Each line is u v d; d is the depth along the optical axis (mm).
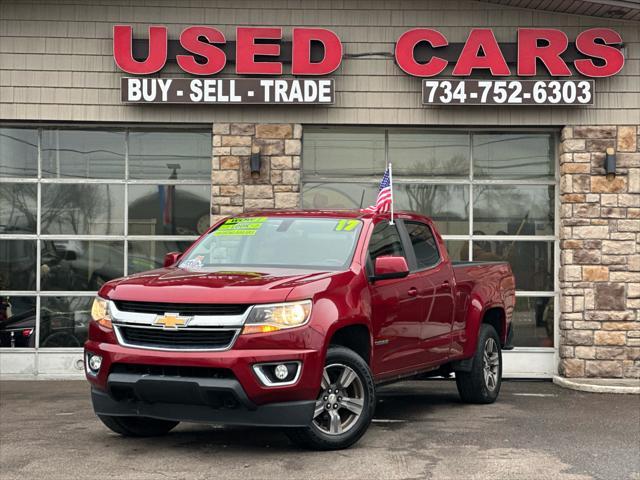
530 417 9297
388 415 9336
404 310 8320
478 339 9914
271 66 12492
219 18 12727
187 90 12469
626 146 12672
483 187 13172
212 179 12711
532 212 13156
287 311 6879
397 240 8727
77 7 12688
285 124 12734
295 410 6863
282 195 12672
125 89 12484
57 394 11211
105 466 6762
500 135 13156
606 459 7117
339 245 8078
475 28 12703
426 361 8805
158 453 7223
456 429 8453
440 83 12555
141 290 7094
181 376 6816
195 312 6891
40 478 6406
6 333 12977
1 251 13047
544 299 13102
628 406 10320
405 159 13148
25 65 12688
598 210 12625
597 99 12695
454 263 10031
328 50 12539
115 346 7047
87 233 13055
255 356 6730
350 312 7336
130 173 13070
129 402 7121
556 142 13125
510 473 6582
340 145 13102
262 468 6664
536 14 12734
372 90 12742
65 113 12680
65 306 13031
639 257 12586
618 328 12570
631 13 12445
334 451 7281
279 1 12758
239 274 7477
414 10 12773
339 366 7215
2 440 7836
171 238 13047
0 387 11953
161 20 12688
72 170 13062
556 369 12992
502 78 12625
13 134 13055
